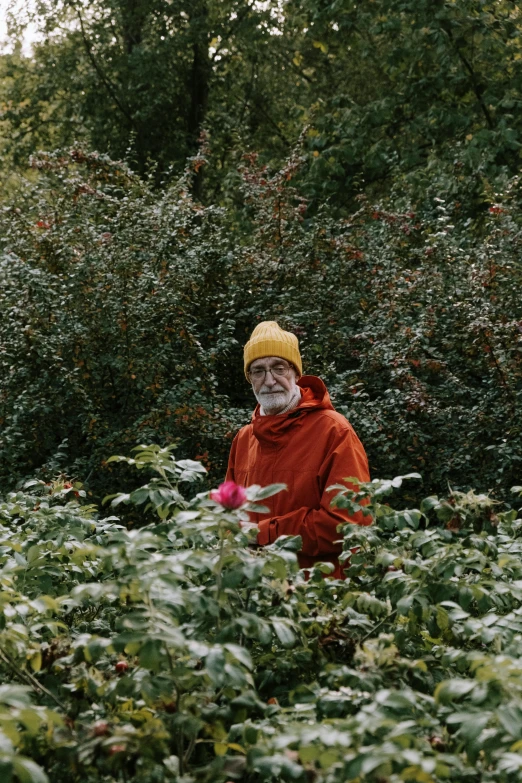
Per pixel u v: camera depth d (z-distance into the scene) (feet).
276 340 10.51
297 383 10.87
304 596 7.87
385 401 19.79
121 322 20.27
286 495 10.19
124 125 54.03
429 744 5.69
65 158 25.72
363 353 21.68
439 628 7.68
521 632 7.37
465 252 23.70
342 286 23.52
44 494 13.33
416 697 6.17
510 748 5.31
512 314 20.58
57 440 20.80
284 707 7.00
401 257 24.70
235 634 6.64
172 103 54.24
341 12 40.42
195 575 7.71
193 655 6.47
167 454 8.26
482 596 7.47
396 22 38.99
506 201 25.08
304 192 39.58
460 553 7.95
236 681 5.76
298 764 5.47
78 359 20.30
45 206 24.48
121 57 51.72
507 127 37.93
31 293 20.12
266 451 10.50
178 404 19.63
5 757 4.63
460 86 40.01
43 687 6.95
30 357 19.67
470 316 19.88
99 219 25.18
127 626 6.06
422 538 7.99
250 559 6.80
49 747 5.90
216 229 24.47
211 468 19.67
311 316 22.07
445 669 7.19
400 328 21.13
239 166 27.48
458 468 19.15
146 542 6.56
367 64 50.80
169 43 51.16
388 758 4.99
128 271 21.27
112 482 19.74
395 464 19.48
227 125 49.19
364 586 8.33
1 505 11.34
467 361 21.08
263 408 10.67
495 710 5.43
